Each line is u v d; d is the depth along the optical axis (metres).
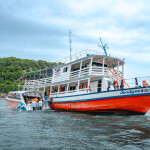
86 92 17.00
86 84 19.36
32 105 20.62
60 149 5.93
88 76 17.05
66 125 10.14
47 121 11.66
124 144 6.44
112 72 17.81
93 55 16.98
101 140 6.96
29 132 8.27
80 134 7.91
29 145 6.32
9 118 12.90
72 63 20.02
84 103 16.91
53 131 8.52
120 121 11.58
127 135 7.71
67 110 19.06
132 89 13.67
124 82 17.48
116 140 6.95
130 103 13.95
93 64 18.83
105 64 20.23
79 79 18.22
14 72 95.31
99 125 10.11
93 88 17.03
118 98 14.38
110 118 13.12
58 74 22.53
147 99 13.17
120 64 20.12
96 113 16.22
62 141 6.83
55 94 21.86
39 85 25.77
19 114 15.74
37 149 5.92
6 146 6.19
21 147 6.11
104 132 8.30
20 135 7.70
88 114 16.22
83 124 10.47
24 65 103.81
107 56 17.47
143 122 11.12
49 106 22.33
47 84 23.97
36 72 28.42
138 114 14.78
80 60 18.72
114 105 14.70
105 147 6.12
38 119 12.59
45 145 6.34
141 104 13.73
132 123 10.73
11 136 7.50
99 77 17.75
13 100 23.73
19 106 21.48
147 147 6.09
